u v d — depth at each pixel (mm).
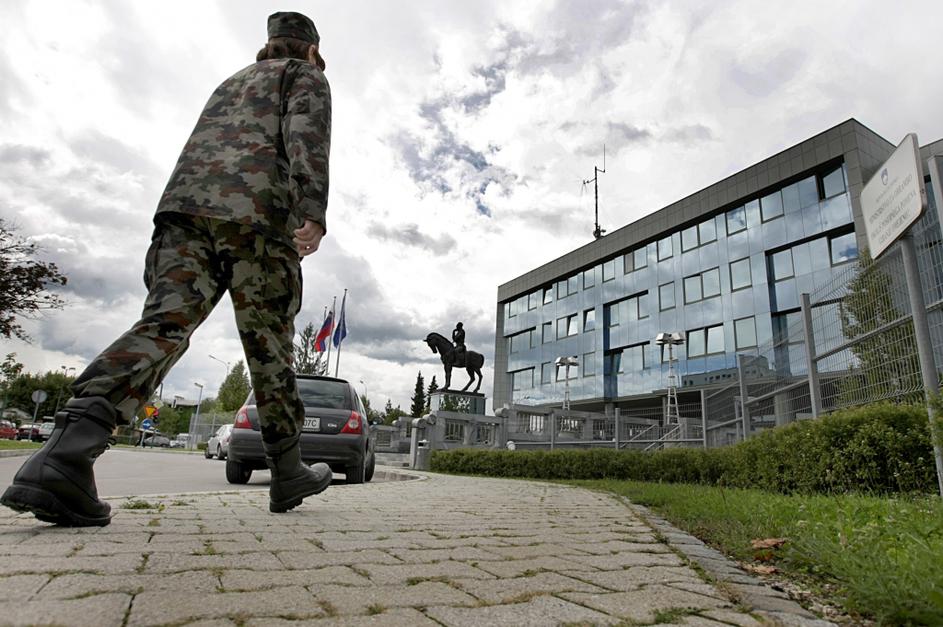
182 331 2373
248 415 7355
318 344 40156
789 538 2742
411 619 1487
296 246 2682
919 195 3885
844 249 22594
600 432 17500
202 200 2428
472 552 2516
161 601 1490
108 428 2277
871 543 2318
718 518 3754
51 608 1358
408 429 24938
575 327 36219
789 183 24469
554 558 2467
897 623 1620
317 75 2713
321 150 2533
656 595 1863
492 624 1481
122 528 2510
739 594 1907
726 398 10578
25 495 2174
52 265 17344
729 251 26734
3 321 16656
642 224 31203
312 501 4355
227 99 2699
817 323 6781
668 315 29531
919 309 4270
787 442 5910
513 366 42000
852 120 22312
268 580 1794
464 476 11477
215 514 3207
